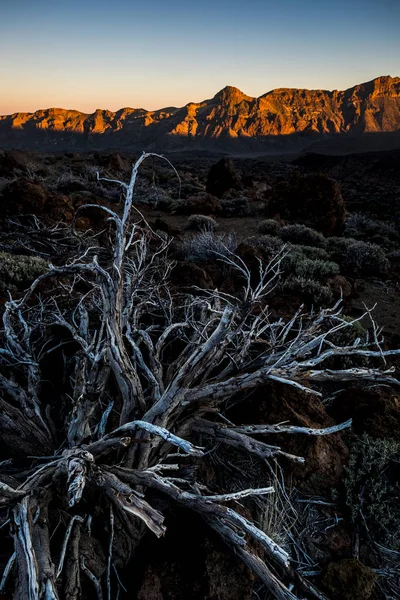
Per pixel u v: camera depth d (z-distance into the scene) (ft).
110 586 8.03
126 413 9.36
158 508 9.24
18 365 12.13
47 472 8.23
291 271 28.73
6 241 28.89
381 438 12.50
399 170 262.06
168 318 15.01
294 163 350.43
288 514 10.48
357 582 9.07
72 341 13.79
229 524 8.22
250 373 10.98
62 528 8.25
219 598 8.18
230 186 81.20
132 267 14.11
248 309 10.66
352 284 29.78
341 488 11.19
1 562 7.78
